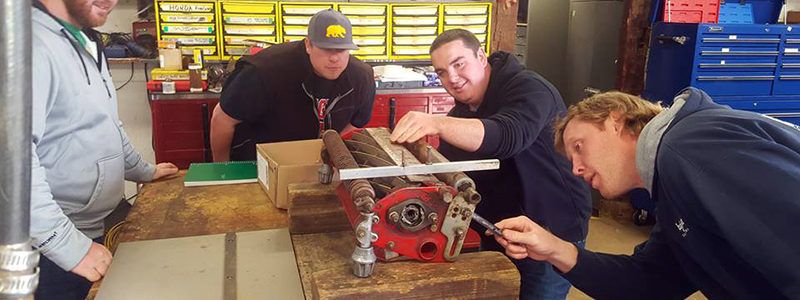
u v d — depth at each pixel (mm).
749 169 862
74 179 1474
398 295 1089
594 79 3963
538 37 4555
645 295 1313
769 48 3113
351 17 3506
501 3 3660
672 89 3154
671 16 3195
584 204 1767
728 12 3318
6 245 530
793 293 849
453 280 1119
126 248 1370
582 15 4043
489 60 1854
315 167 1646
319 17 2188
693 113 1025
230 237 1442
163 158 3256
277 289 1198
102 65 1629
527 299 1771
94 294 1239
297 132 2402
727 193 875
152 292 1173
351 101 2443
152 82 3154
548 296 1762
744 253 879
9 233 529
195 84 3191
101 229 1610
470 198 1118
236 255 1345
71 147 1450
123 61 3436
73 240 1269
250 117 2328
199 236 1448
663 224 1121
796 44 3143
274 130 2383
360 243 1103
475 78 1749
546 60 4613
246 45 3391
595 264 1307
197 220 1562
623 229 3592
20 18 500
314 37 2158
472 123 1367
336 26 2158
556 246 1291
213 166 1999
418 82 3482
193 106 3211
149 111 3686
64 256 1250
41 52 1325
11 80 503
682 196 957
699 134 947
